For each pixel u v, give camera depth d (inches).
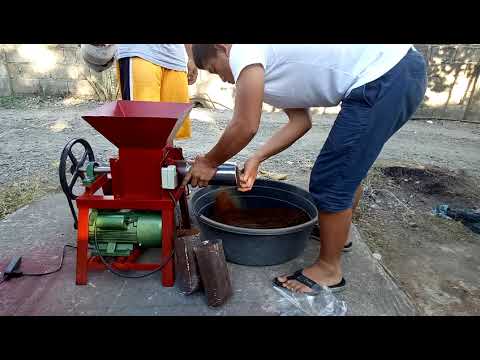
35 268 74.0
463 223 120.3
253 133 58.4
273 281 71.3
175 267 71.8
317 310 65.3
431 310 80.4
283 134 77.8
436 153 195.8
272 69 58.8
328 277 70.3
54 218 93.8
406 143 214.4
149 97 99.8
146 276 70.9
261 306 65.7
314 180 64.7
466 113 281.3
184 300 66.4
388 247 104.3
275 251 74.7
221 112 266.1
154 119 60.4
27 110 244.8
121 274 72.1
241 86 55.6
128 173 68.2
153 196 69.1
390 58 57.9
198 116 250.5
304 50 56.9
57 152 165.9
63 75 276.7
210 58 62.5
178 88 108.2
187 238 68.6
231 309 64.8
